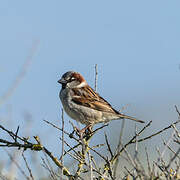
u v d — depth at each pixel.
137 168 7.17
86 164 8.91
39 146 9.81
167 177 7.42
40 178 7.79
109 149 9.38
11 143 9.98
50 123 9.64
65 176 10.12
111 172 8.55
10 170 7.90
